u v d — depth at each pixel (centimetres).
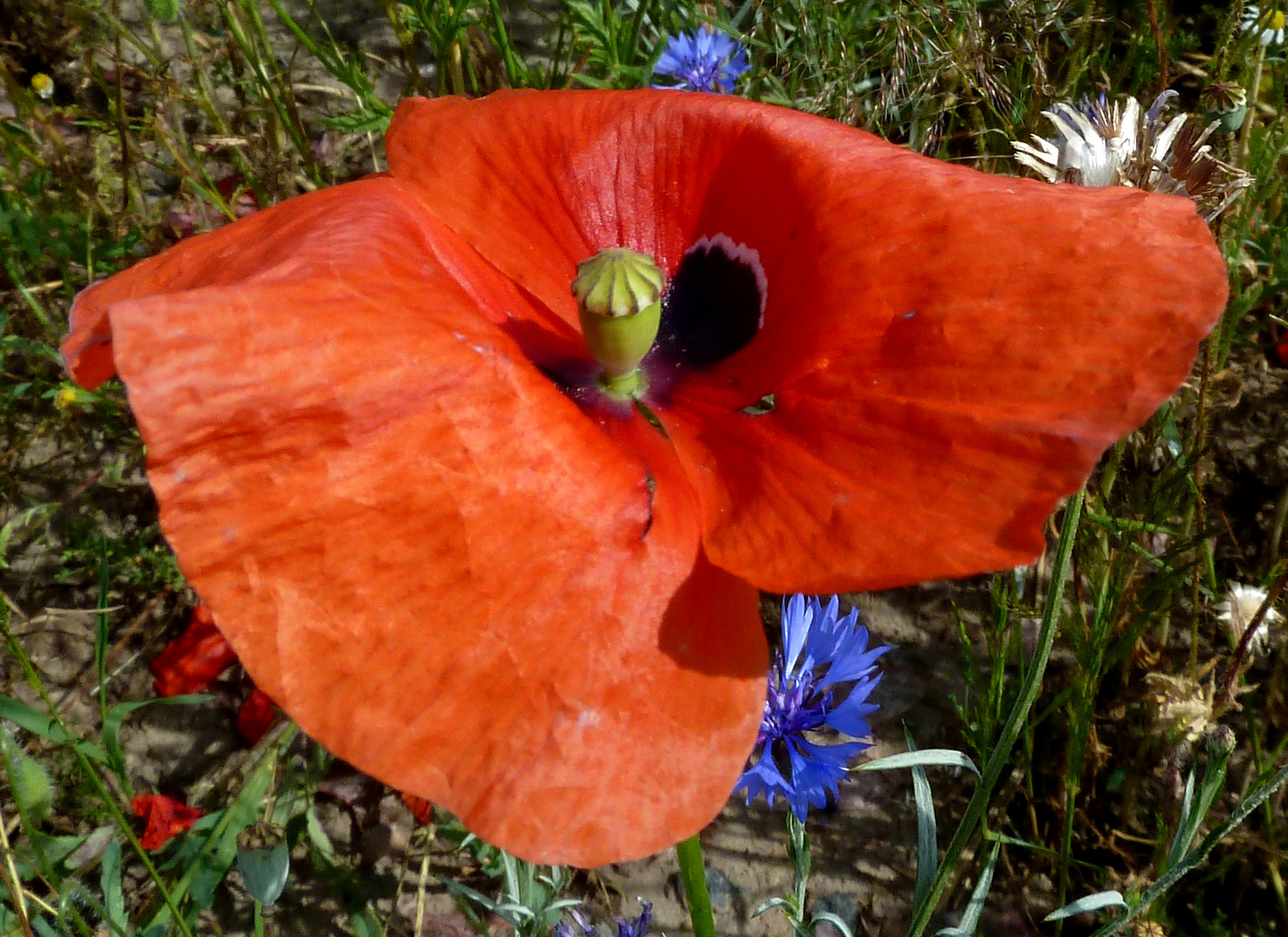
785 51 28
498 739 8
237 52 27
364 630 8
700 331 13
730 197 13
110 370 10
